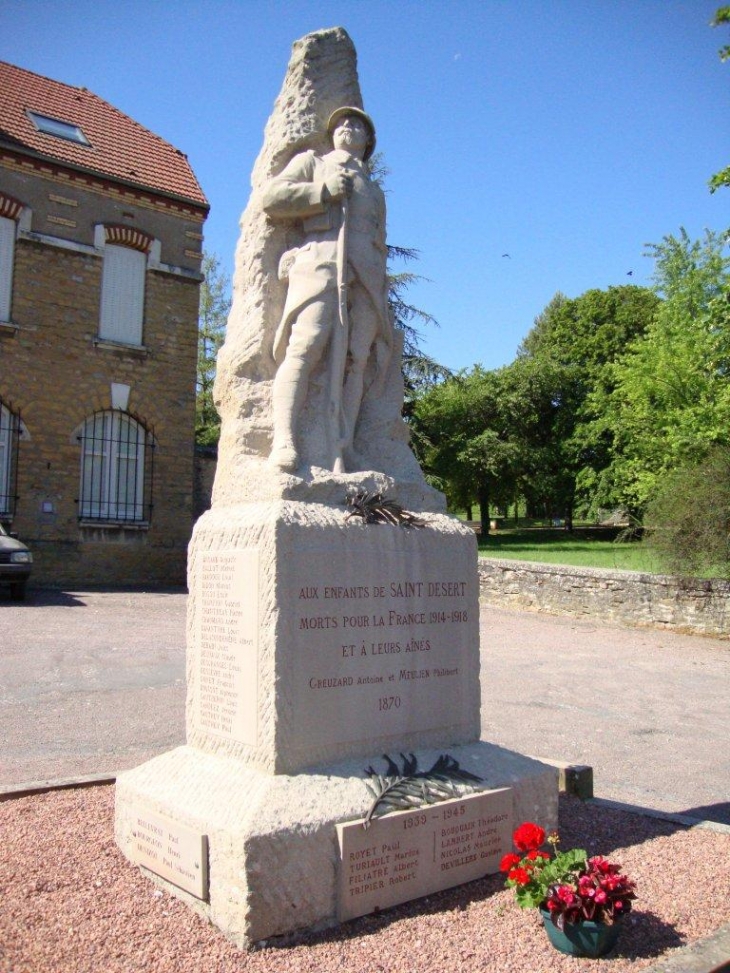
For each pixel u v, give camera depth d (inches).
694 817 224.1
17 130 828.6
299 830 149.5
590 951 140.8
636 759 300.5
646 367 1026.1
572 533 1651.1
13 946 139.3
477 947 144.5
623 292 1742.1
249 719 166.9
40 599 655.8
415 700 184.2
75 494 807.7
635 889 169.8
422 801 167.9
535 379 1635.1
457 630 194.9
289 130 214.7
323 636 169.5
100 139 898.1
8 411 781.3
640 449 1051.9
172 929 147.3
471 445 1556.3
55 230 815.7
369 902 156.4
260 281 207.0
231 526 177.9
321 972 134.4
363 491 191.0
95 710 328.2
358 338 209.3
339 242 205.6
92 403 824.9
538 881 148.5
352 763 170.1
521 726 346.3
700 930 152.4
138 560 841.5
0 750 272.5
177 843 158.4
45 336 802.2
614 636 624.7
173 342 879.7
